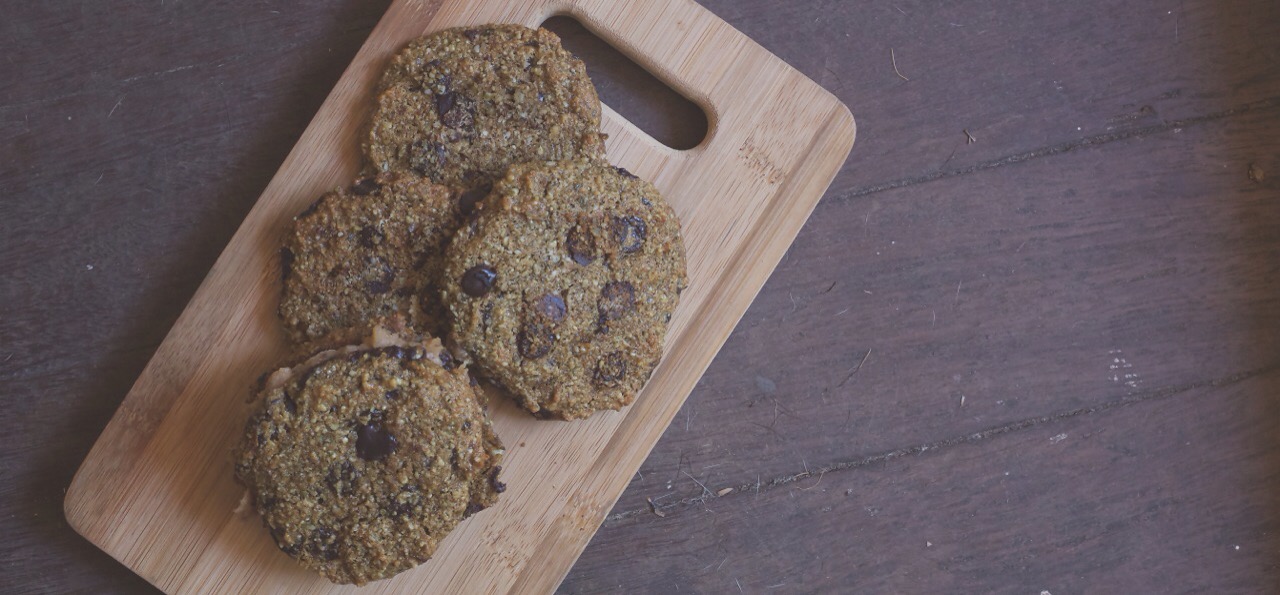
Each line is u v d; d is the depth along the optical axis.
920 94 0.66
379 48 0.62
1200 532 0.67
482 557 0.62
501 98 0.60
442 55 0.60
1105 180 0.67
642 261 0.59
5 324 0.63
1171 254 0.67
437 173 0.60
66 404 0.63
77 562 0.63
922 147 0.66
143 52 0.64
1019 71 0.66
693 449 0.65
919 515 0.66
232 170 0.64
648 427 0.62
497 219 0.58
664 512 0.65
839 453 0.66
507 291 0.58
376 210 0.59
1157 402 0.67
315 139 0.61
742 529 0.66
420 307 0.59
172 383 0.61
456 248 0.58
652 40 0.63
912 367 0.66
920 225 0.66
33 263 0.63
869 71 0.66
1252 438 0.67
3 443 0.63
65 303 0.63
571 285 0.59
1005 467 0.66
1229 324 0.67
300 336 0.60
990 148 0.66
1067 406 0.67
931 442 0.66
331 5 0.64
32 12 0.64
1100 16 0.67
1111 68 0.67
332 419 0.57
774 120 0.63
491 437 0.60
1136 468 0.67
